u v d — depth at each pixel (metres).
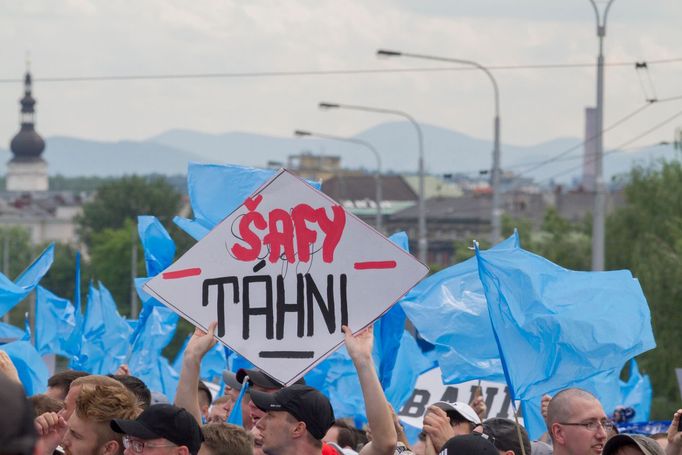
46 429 10.31
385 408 10.84
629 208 59.91
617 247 59.81
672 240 56.88
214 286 11.65
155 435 9.63
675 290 51.28
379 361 15.65
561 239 74.62
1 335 18.31
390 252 11.43
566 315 12.95
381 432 10.77
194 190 15.41
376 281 11.43
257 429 11.96
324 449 11.68
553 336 12.94
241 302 11.62
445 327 14.78
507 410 18.44
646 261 54.88
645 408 22.92
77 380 11.00
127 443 9.74
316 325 11.51
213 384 20.19
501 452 12.67
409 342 17.92
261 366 11.55
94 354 18.84
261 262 11.60
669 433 11.73
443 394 18.66
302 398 10.48
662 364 50.50
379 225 70.75
